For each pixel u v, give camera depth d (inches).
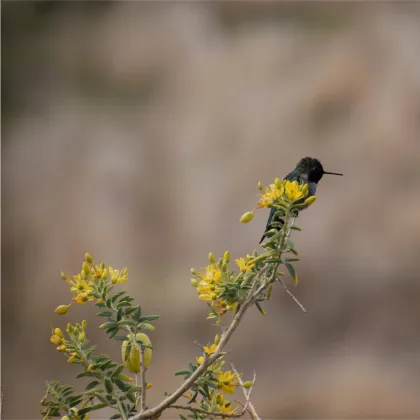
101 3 713.0
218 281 118.8
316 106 574.2
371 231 522.6
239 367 472.1
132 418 111.5
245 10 653.3
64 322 534.9
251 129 584.7
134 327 118.1
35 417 471.2
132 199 579.5
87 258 121.1
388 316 497.7
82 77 668.1
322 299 502.3
